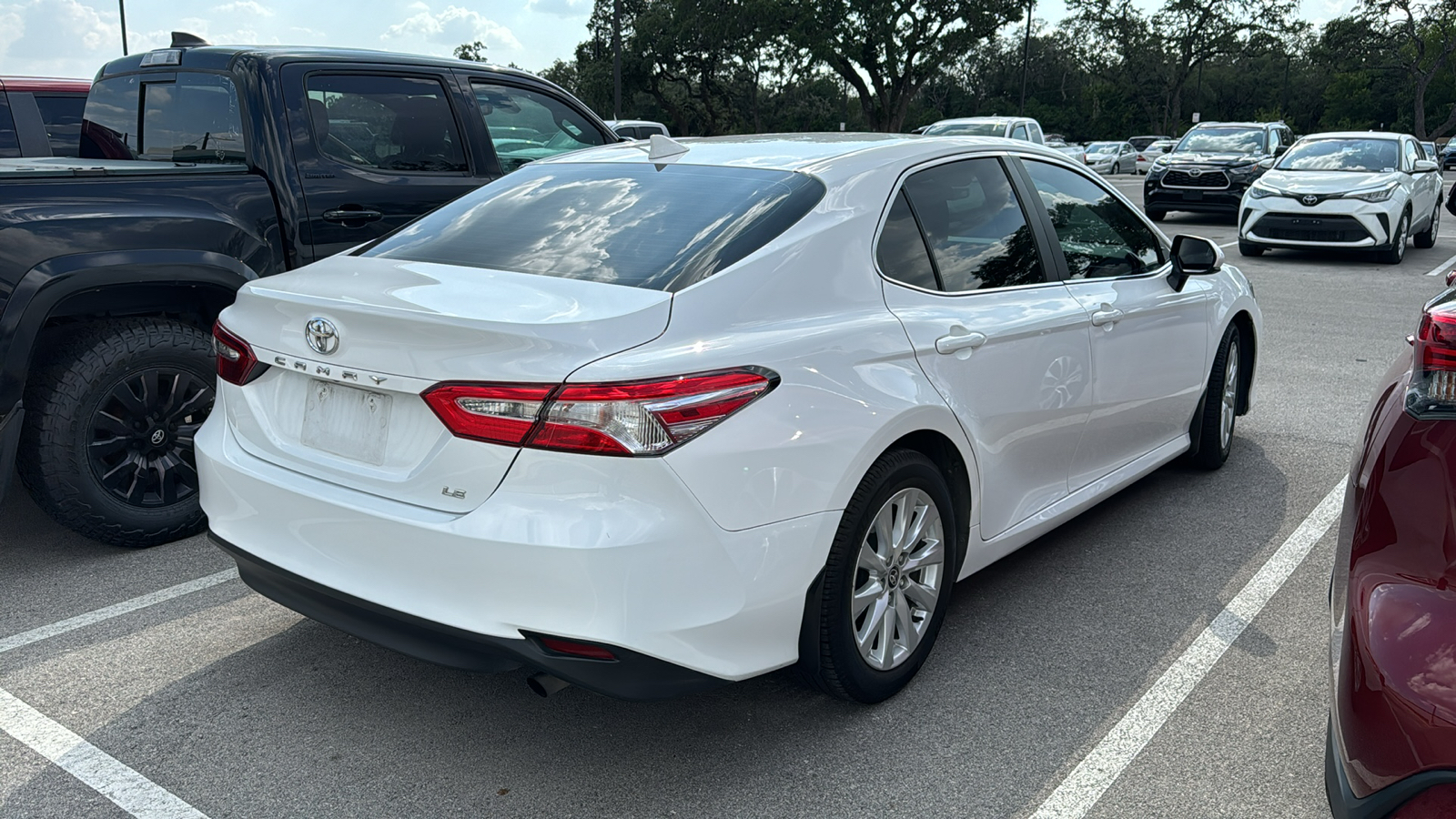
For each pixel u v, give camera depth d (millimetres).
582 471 2311
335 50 5027
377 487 2559
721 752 2807
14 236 3709
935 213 3309
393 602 2504
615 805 2582
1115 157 46094
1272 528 4387
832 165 3162
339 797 2621
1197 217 20844
